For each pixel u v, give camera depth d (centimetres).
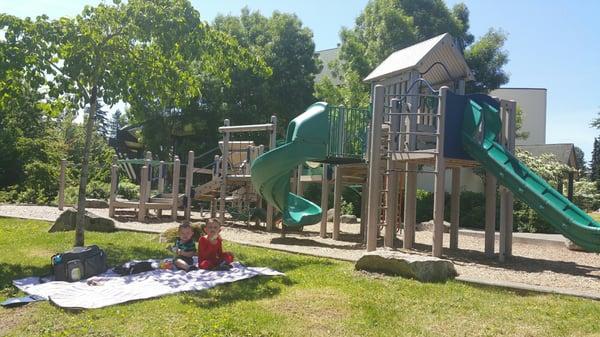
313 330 554
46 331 529
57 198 2491
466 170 3172
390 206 1184
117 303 625
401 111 1148
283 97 3144
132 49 975
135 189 2819
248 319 578
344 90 2758
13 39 866
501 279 842
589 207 2862
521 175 1024
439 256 1013
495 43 2909
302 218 1434
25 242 1116
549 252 1320
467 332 560
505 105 1159
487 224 1147
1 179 2767
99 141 3975
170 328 540
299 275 812
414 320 596
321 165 1675
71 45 912
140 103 1025
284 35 3189
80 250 788
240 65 1089
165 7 956
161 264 840
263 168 1303
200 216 1978
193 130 3192
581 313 631
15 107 973
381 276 810
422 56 1205
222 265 829
